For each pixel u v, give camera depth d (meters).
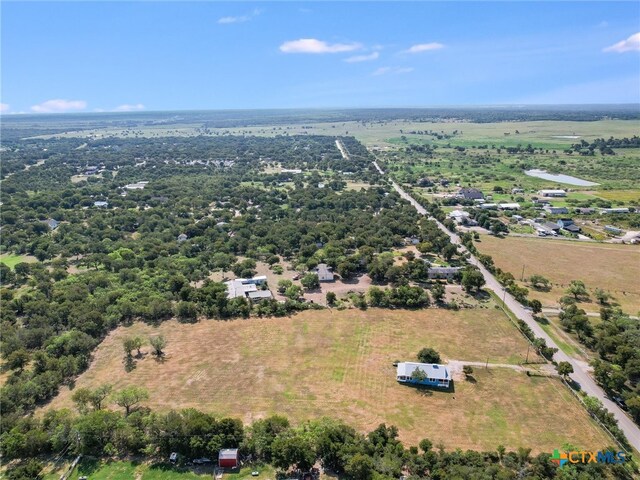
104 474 81.12
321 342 125.00
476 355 118.50
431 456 80.12
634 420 95.06
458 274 165.25
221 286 153.25
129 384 107.44
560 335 128.88
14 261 193.62
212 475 80.50
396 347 122.31
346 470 77.44
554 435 90.25
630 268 177.75
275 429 87.19
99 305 141.50
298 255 194.00
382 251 196.12
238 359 117.31
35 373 109.69
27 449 85.12
